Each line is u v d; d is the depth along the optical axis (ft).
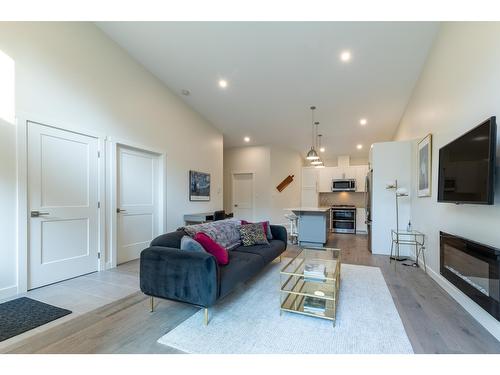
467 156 6.83
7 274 8.27
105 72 11.55
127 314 7.20
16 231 8.48
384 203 14.87
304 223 18.29
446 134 9.19
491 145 5.74
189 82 14.96
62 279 9.91
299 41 11.24
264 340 5.90
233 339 5.93
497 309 5.61
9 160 8.32
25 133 8.70
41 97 9.16
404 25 9.93
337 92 14.97
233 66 13.30
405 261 13.30
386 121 18.30
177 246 8.21
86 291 8.91
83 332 6.23
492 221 6.20
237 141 23.99
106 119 11.59
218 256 7.80
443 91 9.49
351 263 12.89
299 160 27.99
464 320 6.85
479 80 6.88
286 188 25.91
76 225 10.43
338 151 26.09
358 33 10.53
